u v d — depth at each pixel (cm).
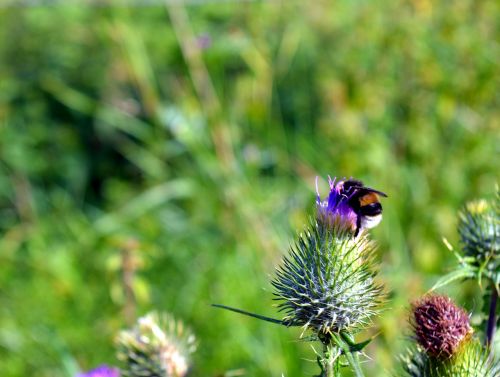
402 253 78
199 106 89
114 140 109
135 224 93
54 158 108
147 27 103
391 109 90
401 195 82
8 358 79
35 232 97
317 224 48
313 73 100
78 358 76
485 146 85
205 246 84
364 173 85
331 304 46
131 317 69
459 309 47
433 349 46
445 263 74
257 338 73
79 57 110
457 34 91
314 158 91
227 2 99
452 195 83
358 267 47
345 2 101
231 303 76
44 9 114
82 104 103
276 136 93
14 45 112
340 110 92
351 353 44
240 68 100
